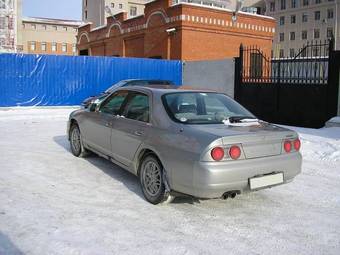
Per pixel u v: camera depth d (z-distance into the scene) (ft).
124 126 19.02
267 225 14.78
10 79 55.11
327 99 39.88
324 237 13.82
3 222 14.35
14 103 55.83
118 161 19.88
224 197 15.26
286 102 44.11
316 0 217.56
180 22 69.31
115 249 12.51
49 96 58.23
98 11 217.36
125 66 63.98
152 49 77.66
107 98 21.90
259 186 15.21
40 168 22.18
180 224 14.66
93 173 21.34
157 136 16.57
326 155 26.76
